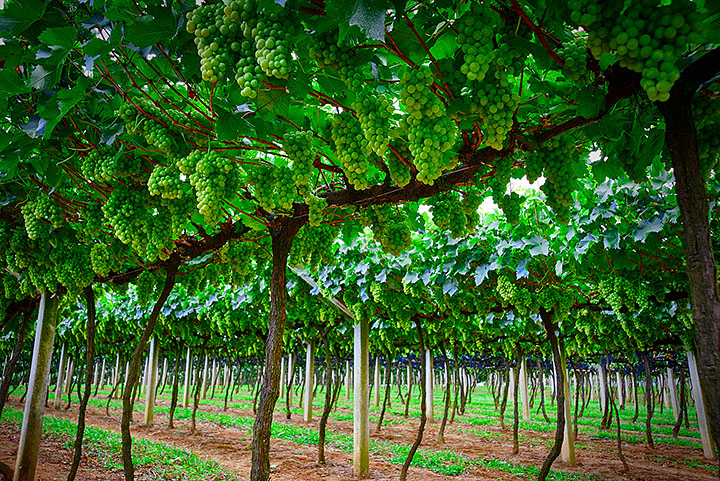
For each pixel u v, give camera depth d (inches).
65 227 170.2
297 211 132.6
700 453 416.2
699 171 63.0
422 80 69.1
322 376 1075.3
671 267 211.2
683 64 68.9
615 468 338.0
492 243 242.4
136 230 118.6
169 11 77.2
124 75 97.0
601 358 574.9
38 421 213.2
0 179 141.9
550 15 67.7
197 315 444.1
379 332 446.6
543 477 206.2
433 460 327.3
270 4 64.6
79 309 511.5
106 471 277.3
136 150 108.0
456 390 560.4
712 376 55.0
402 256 264.7
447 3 71.9
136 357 159.0
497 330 425.4
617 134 97.7
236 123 96.9
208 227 169.8
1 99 102.4
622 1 55.4
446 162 83.4
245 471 294.5
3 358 733.3
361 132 87.8
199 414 585.6
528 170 98.0
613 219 201.8
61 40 81.1
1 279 227.3
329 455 343.0
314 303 330.6
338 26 71.1
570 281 252.2
